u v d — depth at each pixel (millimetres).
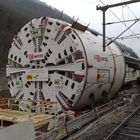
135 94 24891
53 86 12172
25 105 12719
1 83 33406
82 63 11547
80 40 11836
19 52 13109
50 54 12180
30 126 7688
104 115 13508
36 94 12641
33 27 12594
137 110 15305
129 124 11891
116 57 16188
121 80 17422
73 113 11250
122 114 14289
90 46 12523
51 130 8867
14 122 8836
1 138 6531
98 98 14414
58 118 9898
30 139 7609
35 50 12609
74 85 11648
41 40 12445
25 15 86562
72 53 11688
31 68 12781
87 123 11359
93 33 15188
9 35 61562
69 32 11859
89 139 9234
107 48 15242
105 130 10492
